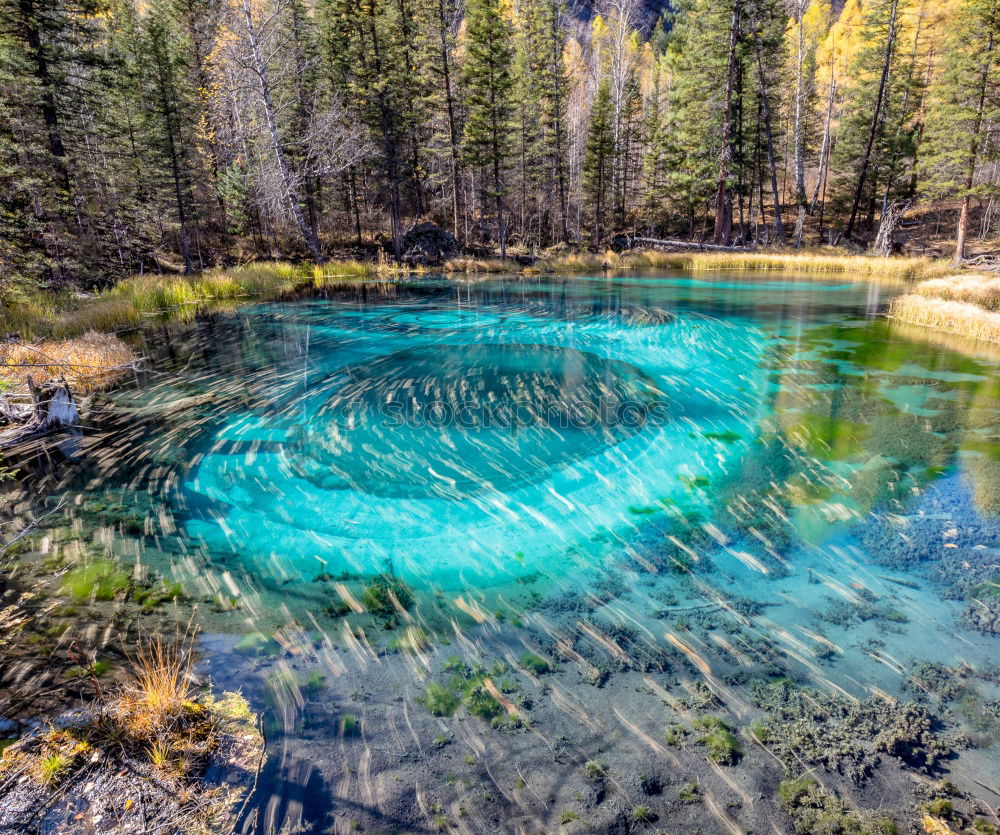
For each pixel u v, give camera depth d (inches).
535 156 1295.5
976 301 501.4
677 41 1536.7
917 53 1286.9
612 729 85.0
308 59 1008.9
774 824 70.2
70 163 671.1
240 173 941.8
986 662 99.3
